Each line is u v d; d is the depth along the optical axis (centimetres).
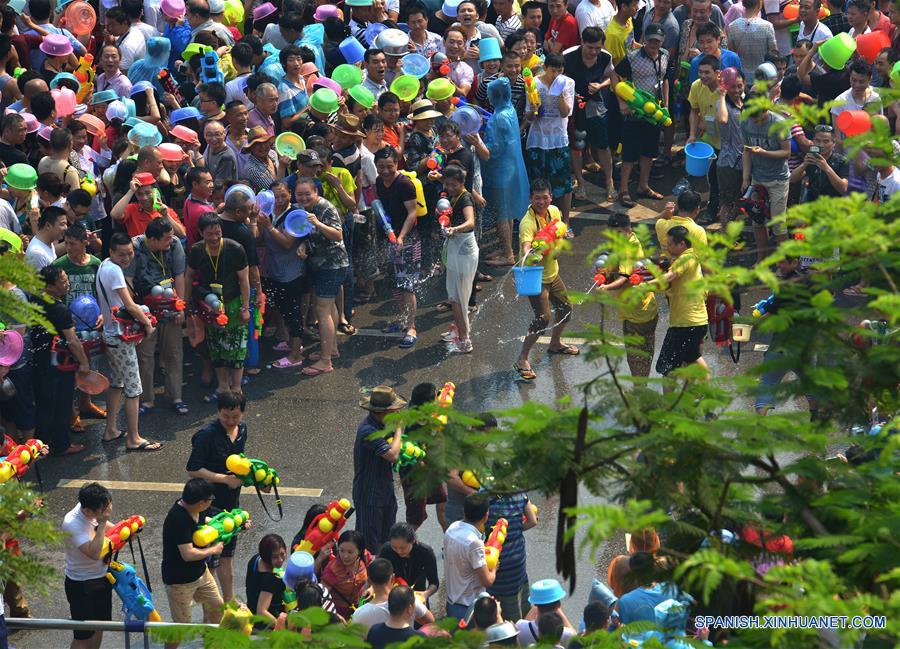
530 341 4450
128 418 4084
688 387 1577
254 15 6284
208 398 4422
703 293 1485
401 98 5134
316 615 1548
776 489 1630
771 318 1468
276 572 2972
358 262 5034
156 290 4097
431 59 5588
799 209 1463
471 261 4566
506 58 5303
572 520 1508
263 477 3331
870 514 1476
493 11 6216
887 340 1522
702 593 1484
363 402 3338
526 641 2747
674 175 6112
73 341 3909
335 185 4656
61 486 3897
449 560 2998
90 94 5553
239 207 4284
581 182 5881
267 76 5012
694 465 1470
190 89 5434
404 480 1659
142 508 3800
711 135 5388
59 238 4084
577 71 5691
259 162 4738
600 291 1658
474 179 4962
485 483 1605
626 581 1692
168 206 4678
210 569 3228
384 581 2789
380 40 5397
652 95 5659
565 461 1520
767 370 1476
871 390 1484
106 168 4941
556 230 4328
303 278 4569
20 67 5544
